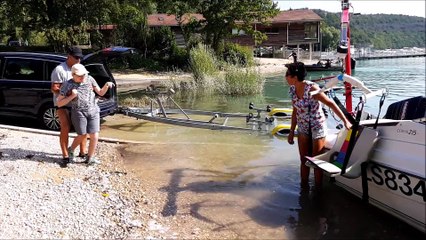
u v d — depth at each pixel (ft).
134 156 24.86
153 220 16.56
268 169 22.29
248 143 27.73
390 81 77.20
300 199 18.45
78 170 21.65
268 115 34.91
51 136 27.76
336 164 17.75
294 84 18.52
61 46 88.12
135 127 33.88
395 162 15.46
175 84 58.23
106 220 16.33
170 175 21.56
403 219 15.64
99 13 83.71
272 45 142.41
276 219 16.62
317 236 15.24
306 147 19.02
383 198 16.39
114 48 31.55
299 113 18.71
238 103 46.44
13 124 32.35
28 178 19.84
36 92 29.96
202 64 61.26
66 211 16.78
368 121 18.60
